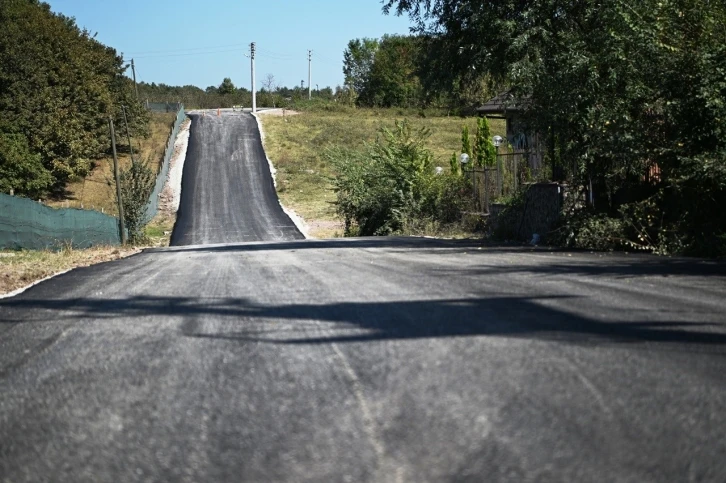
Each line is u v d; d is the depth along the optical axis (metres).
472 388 5.08
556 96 18.45
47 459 4.22
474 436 4.16
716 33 15.72
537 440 4.10
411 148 39.53
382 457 3.90
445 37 22.88
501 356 5.96
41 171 52.56
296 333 7.21
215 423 4.64
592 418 4.46
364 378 5.44
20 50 53.81
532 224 22.06
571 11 20.58
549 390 5.02
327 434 4.30
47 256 20.56
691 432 4.23
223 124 84.19
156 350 6.88
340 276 11.86
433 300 8.88
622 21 17.06
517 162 27.44
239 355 6.45
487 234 27.67
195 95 118.88
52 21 58.41
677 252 15.22
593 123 17.78
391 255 16.45
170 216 53.34
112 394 5.46
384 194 39.28
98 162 64.81
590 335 6.73
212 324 8.02
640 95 16.75
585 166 18.59
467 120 87.38
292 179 64.81
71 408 5.18
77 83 58.25
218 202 57.47
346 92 114.19
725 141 15.26
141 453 4.21
